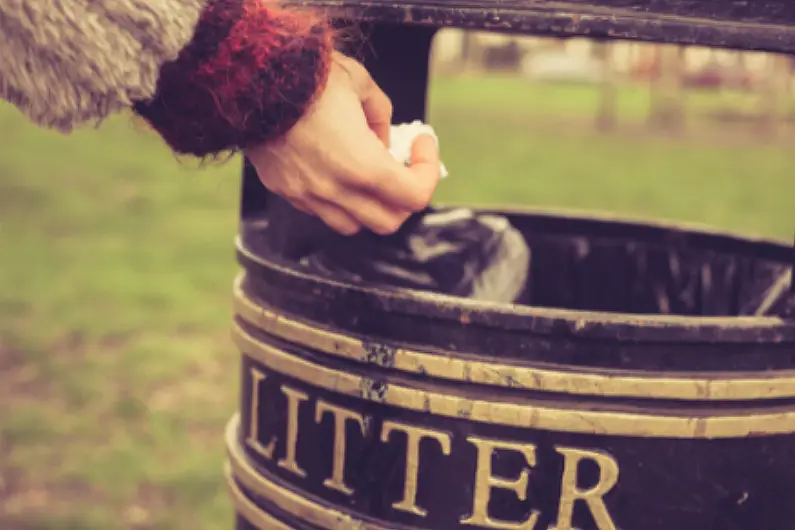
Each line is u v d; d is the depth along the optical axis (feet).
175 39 3.05
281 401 3.60
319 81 3.13
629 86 71.41
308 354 3.52
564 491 3.30
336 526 3.49
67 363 9.64
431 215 4.06
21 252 14.02
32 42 3.02
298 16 3.18
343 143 3.15
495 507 3.33
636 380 3.25
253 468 3.71
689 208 19.79
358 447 3.45
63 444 8.00
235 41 3.10
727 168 28.04
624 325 3.23
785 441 3.35
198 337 10.65
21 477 7.43
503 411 3.29
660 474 3.29
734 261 4.39
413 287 3.84
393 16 3.32
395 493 3.42
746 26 3.19
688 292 4.53
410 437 3.38
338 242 3.96
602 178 24.29
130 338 10.50
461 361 3.31
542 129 38.37
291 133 3.17
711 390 3.26
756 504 3.35
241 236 3.87
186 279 12.94
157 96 3.16
